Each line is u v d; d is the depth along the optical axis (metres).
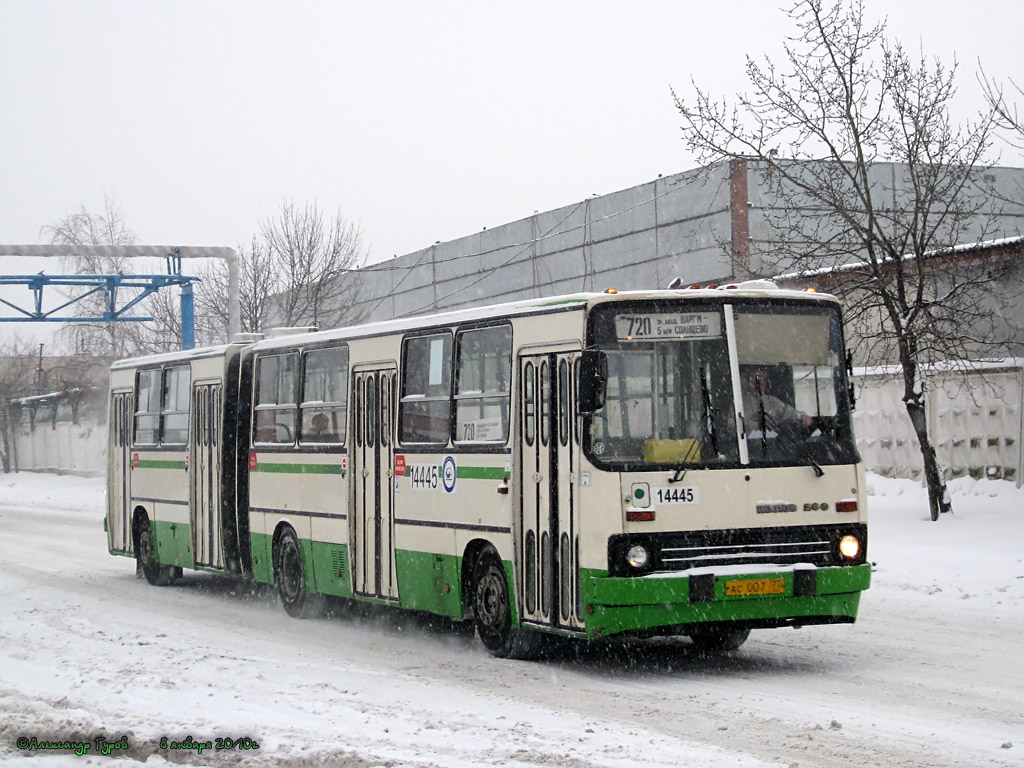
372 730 8.66
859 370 25.30
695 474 10.63
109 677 11.05
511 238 43.22
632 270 37.81
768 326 11.16
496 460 11.98
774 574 10.57
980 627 12.83
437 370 13.16
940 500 20.36
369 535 14.35
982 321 22.58
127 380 21.33
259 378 17.22
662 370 10.86
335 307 43.50
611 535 10.45
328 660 12.22
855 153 21.33
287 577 16.27
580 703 9.69
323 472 15.34
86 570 22.09
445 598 12.87
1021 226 36.28
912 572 16.31
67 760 8.19
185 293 37.81
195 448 18.64
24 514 37.25
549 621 11.22
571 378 10.95
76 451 57.00
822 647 12.08
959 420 22.69
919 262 20.25
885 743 8.00
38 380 64.56
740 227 33.22
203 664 11.75
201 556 18.41
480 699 9.94
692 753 7.76
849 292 21.67
